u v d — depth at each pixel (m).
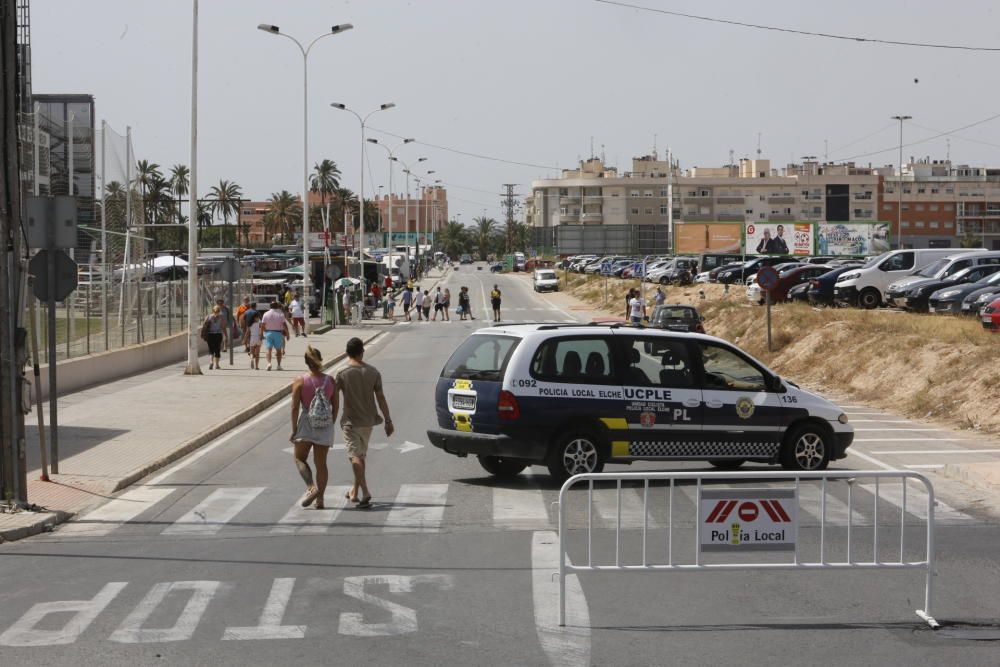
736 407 14.04
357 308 57.47
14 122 12.36
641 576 9.23
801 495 13.13
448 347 42.38
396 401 24.16
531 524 11.35
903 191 149.50
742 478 8.09
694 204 152.38
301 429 12.34
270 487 13.91
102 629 7.65
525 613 8.05
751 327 39.69
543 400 13.36
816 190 150.62
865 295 40.94
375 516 11.85
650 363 13.87
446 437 13.76
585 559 9.75
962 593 8.70
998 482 13.59
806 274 47.88
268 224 141.12
